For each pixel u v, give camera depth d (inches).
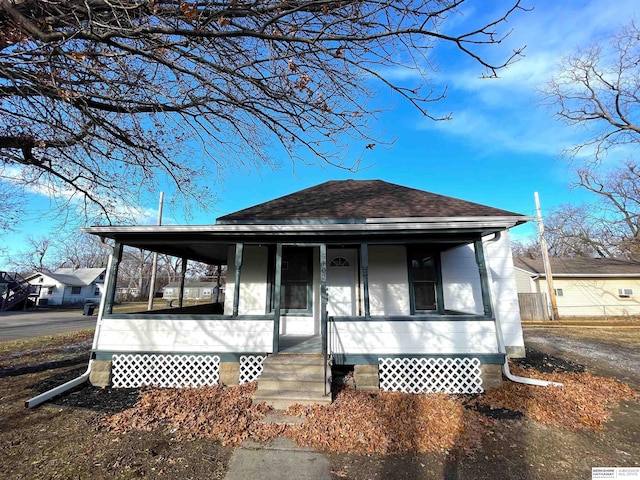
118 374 254.7
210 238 270.5
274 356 246.8
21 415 198.4
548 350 390.9
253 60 165.8
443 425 187.5
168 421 190.9
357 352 249.9
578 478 141.3
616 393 240.8
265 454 158.2
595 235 1034.7
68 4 123.5
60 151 243.0
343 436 173.9
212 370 255.3
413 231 254.7
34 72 152.6
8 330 659.4
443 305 332.2
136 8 124.0
